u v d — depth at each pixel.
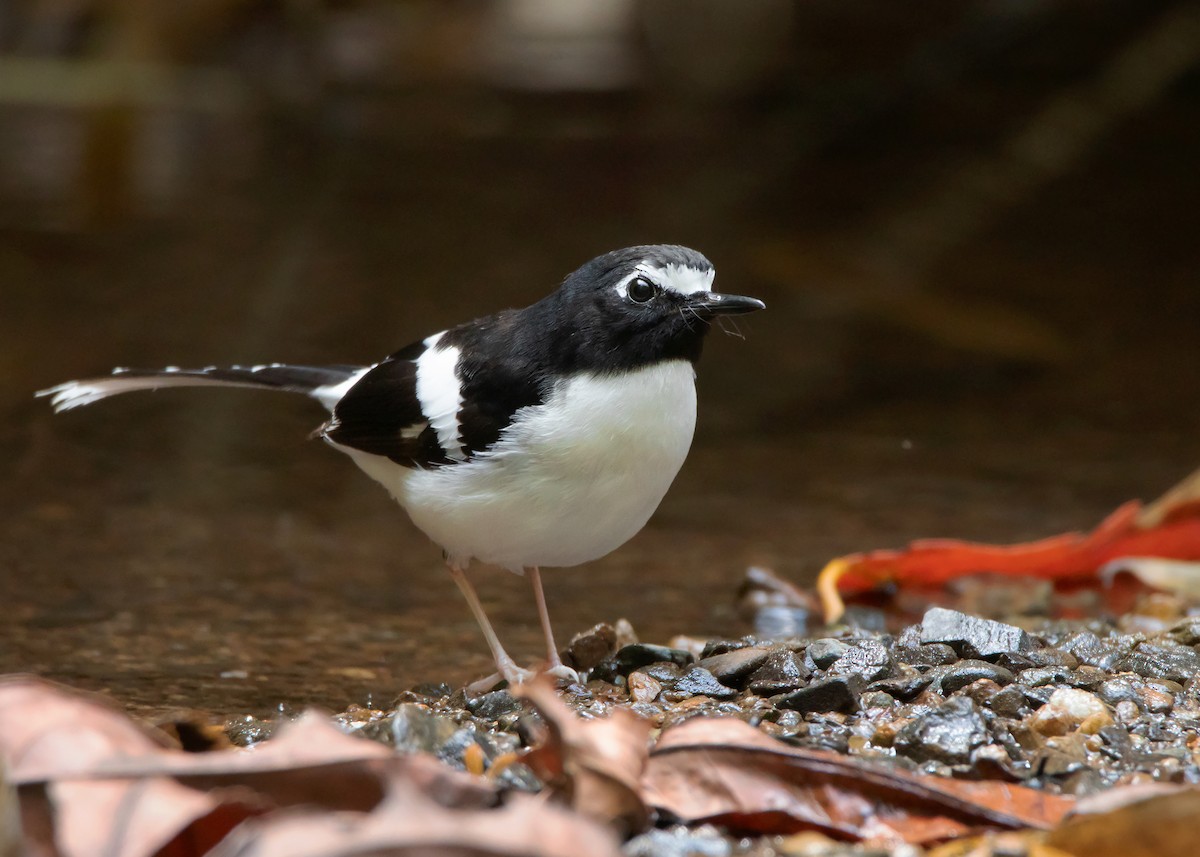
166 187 22.62
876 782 5.32
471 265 19.44
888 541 11.37
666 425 7.61
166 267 19.06
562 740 5.07
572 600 10.03
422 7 27.27
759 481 13.11
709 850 5.07
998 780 5.87
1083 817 5.03
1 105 23.34
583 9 27.14
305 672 8.20
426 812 4.16
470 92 26.70
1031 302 18.80
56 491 12.13
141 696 7.65
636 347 7.50
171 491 12.35
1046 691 6.84
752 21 25.95
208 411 14.97
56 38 22.64
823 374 16.48
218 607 9.47
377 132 25.42
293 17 25.88
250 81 25.20
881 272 19.83
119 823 4.49
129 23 22.92
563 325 7.59
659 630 9.37
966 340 17.55
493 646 8.20
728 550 11.21
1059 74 23.89
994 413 15.25
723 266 19.77
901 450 14.05
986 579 10.18
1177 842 4.80
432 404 7.82
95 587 9.77
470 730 6.22
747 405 15.50
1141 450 13.95
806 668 7.29
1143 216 22.11
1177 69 21.27
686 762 5.39
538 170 23.94
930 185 22.30
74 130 23.28
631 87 26.62
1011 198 21.72
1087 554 10.02
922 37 24.62
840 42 25.48
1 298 17.55
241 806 4.79
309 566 10.57
